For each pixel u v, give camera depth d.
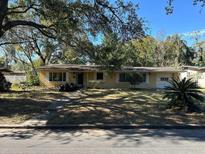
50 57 50.03
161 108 18.45
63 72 42.59
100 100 23.94
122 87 41.66
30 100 23.53
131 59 46.22
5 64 53.22
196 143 9.62
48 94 29.36
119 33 21.78
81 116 15.59
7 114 16.34
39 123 13.74
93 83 41.94
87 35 23.33
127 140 10.21
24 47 41.66
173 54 63.91
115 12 21.55
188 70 48.44
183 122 13.87
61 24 21.50
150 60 60.84
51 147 9.12
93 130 12.59
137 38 22.16
